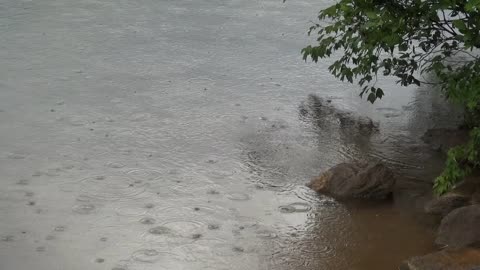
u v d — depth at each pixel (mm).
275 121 9930
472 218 6801
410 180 8297
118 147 8852
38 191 7609
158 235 6852
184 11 15703
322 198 7781
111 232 6867
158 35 13766
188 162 8531
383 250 6832
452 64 12484
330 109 10477
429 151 9109
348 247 6852
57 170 8125
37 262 6312
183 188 7859
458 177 7301
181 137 9242
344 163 8125
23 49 12508
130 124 9578
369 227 7242
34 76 11203
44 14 14875
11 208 7219
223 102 10555
